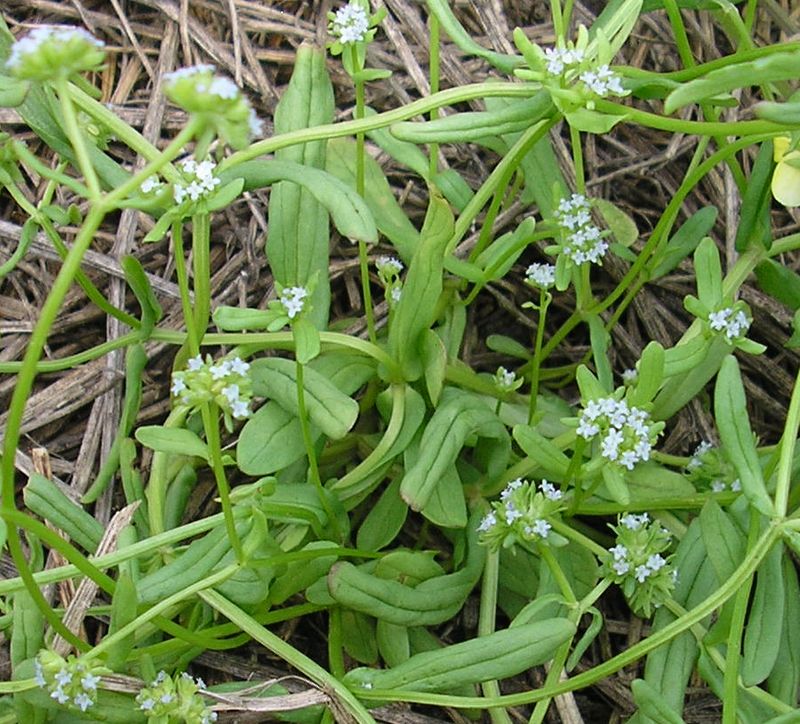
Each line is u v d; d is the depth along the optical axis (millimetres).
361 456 219
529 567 202
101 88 251
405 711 199
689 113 254
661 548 175
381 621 190
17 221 240
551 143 239
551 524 185
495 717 190
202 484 223
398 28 250
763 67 152
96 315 236
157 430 168
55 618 155
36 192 241
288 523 194
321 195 180
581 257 192
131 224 236
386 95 253
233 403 149
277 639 173
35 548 186
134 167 247
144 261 239
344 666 210
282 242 200
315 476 186
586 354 242
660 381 167
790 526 163
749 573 161
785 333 240
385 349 214
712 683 178
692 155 254
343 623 196
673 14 199
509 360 244
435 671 168
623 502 167
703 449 206
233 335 200
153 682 166
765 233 211
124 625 156
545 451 177
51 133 193
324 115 200
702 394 237
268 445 188
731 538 176
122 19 247
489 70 254
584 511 195
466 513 197
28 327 233
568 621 165
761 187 204
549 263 245
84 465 224
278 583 185
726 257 250
